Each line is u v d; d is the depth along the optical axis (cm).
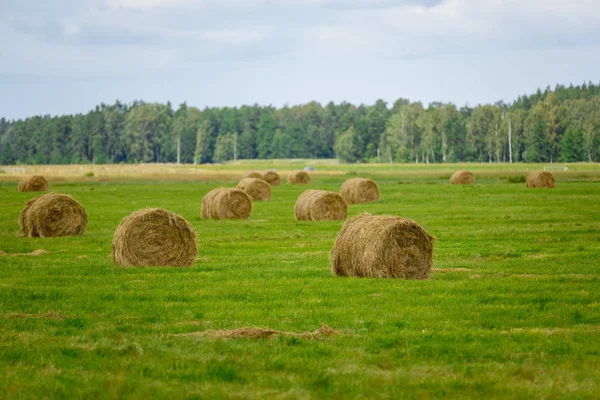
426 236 4234
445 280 4109
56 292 3762
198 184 16762
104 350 2608
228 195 8250
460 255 5159
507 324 3023
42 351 2625
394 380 2306
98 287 3938
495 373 2373
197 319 3161
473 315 3177
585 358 2541
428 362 2505
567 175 18350
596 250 5309
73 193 13275
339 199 8112
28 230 6650
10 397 2164
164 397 2155
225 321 3089
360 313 3238
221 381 2317
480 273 4362
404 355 2575
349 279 4128
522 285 3884
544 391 2211
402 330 2930
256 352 2598
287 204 10469
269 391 2219
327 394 2192
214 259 5122
